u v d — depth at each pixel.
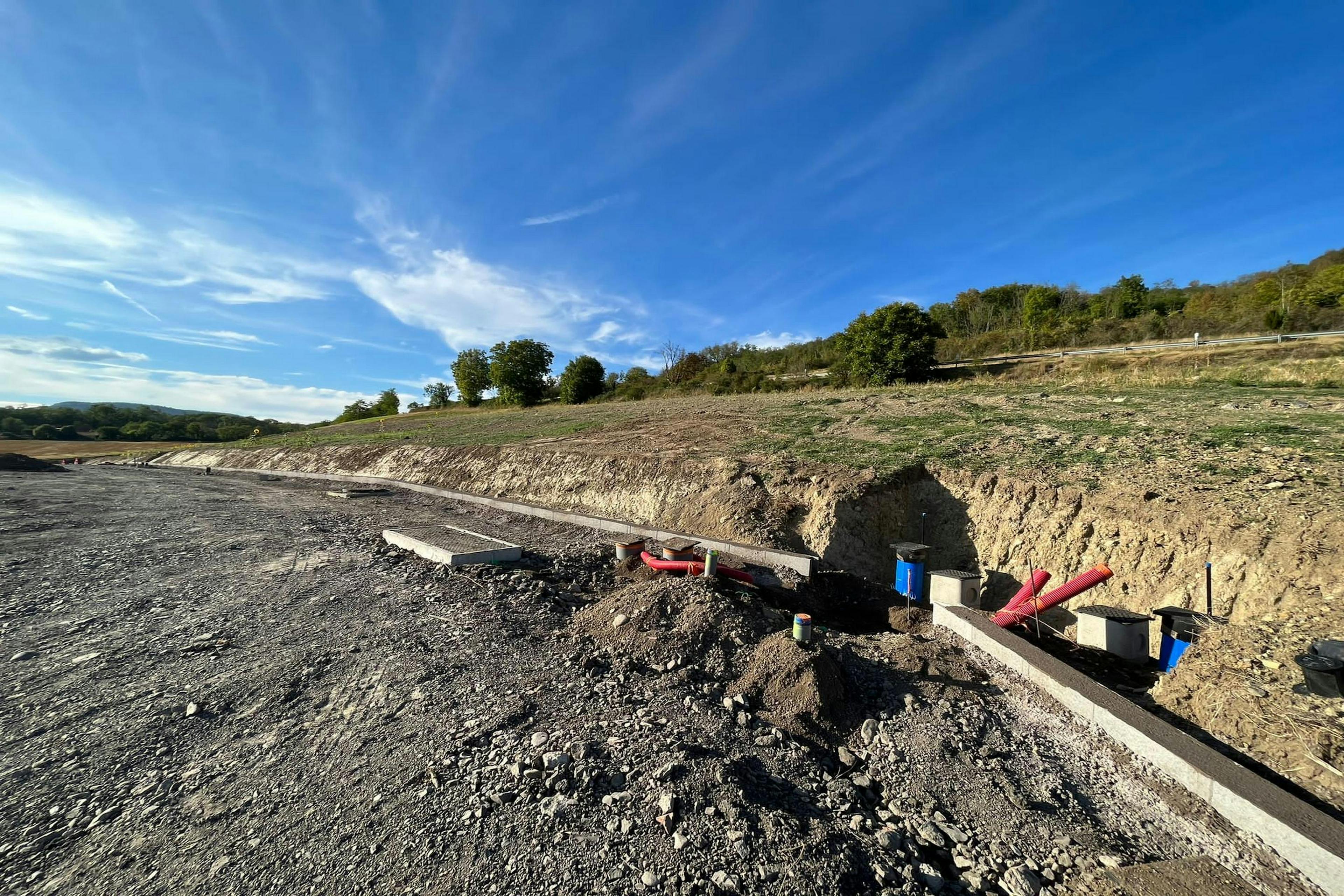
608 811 2.93
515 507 12.09
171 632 5.47
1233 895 2.56
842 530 8.17
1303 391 11.05
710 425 15.21
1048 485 7.18
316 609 6.00
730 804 2.97
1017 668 4.59
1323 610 4.16
